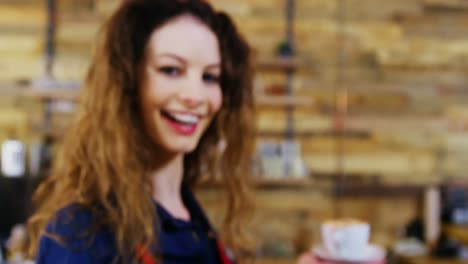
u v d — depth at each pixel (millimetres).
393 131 3326
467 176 3320
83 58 3193
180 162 951
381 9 3363
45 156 3045
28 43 3166
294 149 3137
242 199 1145
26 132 3135
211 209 3084
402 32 3369
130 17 841
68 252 724
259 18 3297
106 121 833
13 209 3027
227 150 1119
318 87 3314
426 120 3342
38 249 765
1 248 2521
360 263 1460
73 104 3160
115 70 833
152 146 873
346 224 1554
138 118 847
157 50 812
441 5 3383
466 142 3338
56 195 860
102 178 808
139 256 779
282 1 3312
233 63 1038
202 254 927
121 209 791
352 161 3305
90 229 744
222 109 1074
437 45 3375
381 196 3299
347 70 3338
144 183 843
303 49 3322
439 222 3244
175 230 874
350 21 3352
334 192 3289
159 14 831
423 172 3314
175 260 860
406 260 2922
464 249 2967
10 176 3039
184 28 829
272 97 3090
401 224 3295
